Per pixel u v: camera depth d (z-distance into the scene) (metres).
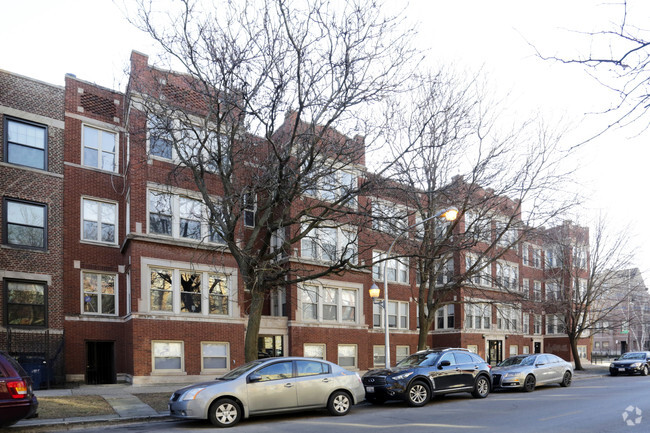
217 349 20.08
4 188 18.59
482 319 32.47
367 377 15.12
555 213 18.56
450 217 15.46
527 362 19.52
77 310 19.78
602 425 10.59
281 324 22.94
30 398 9.95
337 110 13.88
